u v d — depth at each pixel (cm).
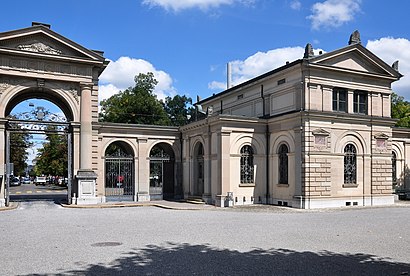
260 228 1733
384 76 3109
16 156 7706
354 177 2984
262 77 3272
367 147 3047
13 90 2908
